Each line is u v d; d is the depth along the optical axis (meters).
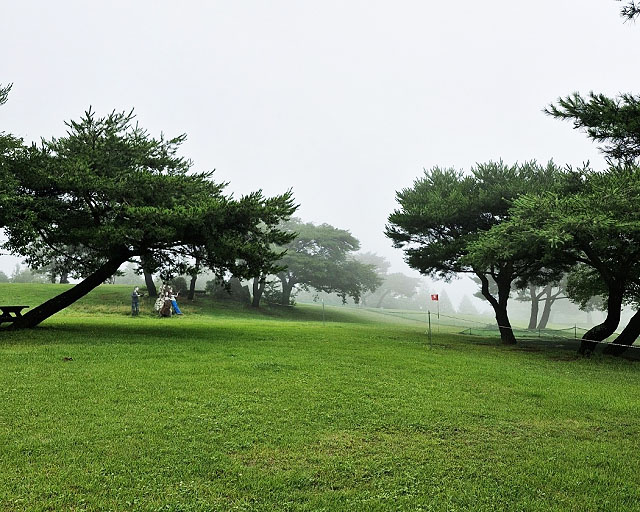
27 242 15.40
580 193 17.36
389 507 4.54
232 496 4.65
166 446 5.79
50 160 16.97
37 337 14.41
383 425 7.01
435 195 23.95
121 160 18.89
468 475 5.37
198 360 11.57
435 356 14.48
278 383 9.33
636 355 18.75
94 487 4.67
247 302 51.03
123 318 27.88
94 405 7.32
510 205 22.02
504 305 23.72
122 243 16.33
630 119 15.84
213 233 16.48
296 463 5.52
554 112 17.42
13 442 5.69
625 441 6.78
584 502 4.76
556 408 8.45
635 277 19.45
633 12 14.75
